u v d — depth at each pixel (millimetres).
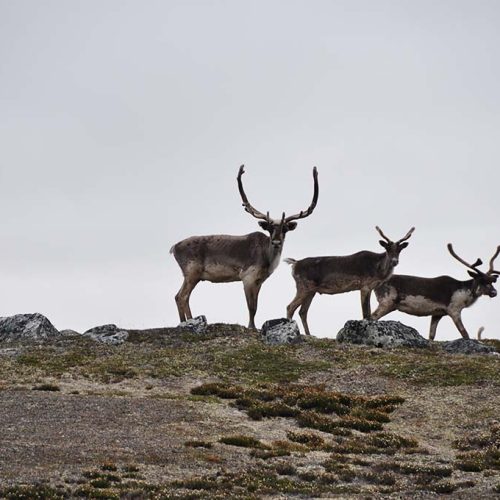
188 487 45219
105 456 49156
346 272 83188
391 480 48812
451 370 72250
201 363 74125
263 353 76438
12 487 42469
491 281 85062
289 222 81562
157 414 58938
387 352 77625
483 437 58562
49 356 75188
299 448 54594
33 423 54656
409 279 86375
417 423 62531
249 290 82312
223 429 57312
